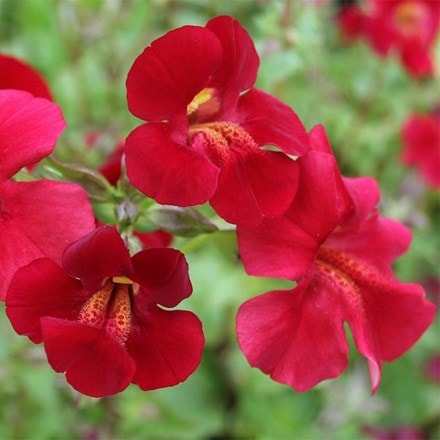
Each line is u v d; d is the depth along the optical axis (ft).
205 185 0.91
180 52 0.92
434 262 2.02
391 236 1.08
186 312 0.93
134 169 0.91
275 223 0.97
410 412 1.92
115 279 0.93
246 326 0.97
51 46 1.91
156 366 0.93
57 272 0.90
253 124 0.98
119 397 1.48
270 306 0.97
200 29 0.92
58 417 1.52
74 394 1.17
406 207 1.76
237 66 0.97
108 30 1.76
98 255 0.90
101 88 1.83
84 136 1.55
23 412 1.53
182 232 1.03
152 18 1.82
